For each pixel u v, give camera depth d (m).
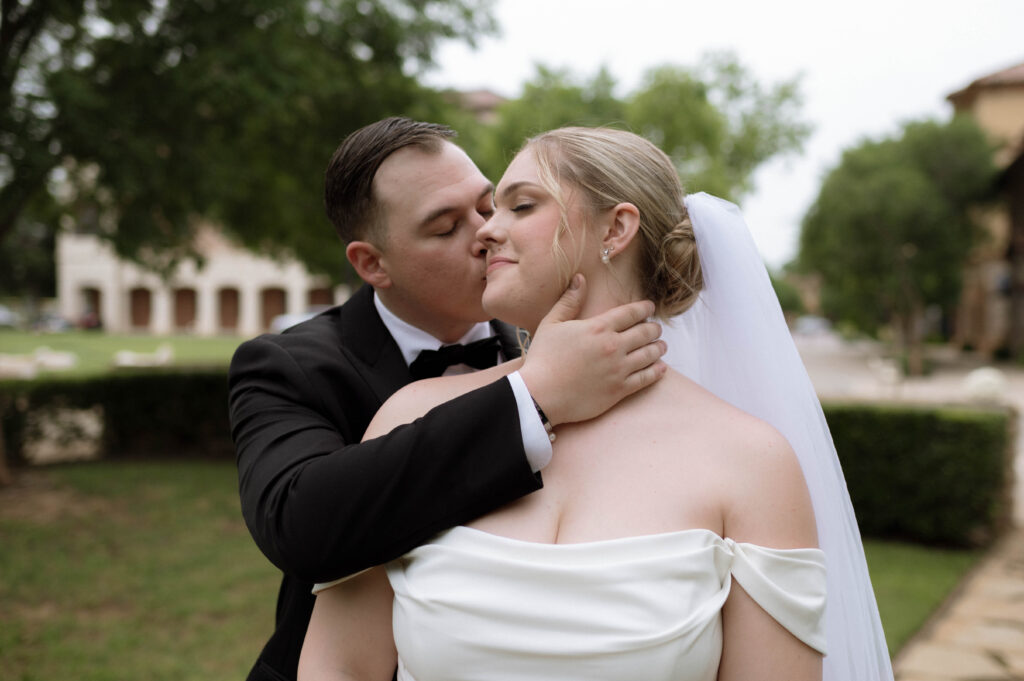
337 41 7.59
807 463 1.22
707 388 1.33
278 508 1.07
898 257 24.33
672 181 1.12
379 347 1.51
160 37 6.48
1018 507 7.19
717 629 0.92
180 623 4.19
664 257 1.08
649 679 0.87
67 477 7.67
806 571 0.94
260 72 6.38
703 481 0.97
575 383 1.00
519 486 0.98
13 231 8.15
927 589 4.88
